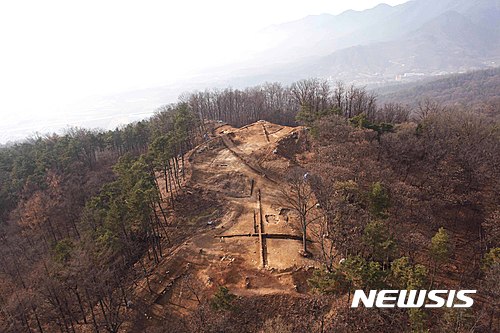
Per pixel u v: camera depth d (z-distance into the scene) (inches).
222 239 2605.8
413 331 1518.2
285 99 6304.1
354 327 1664.6
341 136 2947.8
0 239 2997.0
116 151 4790.8
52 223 3105.3
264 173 3454.7
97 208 2541.8
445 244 1797.5
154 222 2874.0
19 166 3878.0
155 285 2279.8
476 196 2593.5
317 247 2404.0
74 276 1870.1
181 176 3523.6
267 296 2039.9
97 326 2052.2
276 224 2701.8
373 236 1781.5
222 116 5969.5
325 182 2229.3
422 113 4517.7
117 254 2458.2
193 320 1836.9
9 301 2090.3
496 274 1605.6
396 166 2822.3
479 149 2913.4
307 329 1743.4
